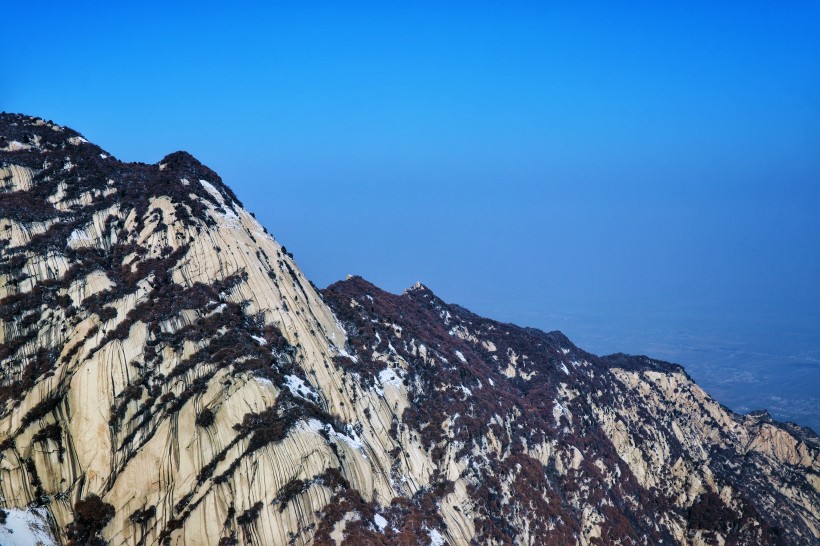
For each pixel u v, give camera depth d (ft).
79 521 197.47
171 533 200.85
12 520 189.88
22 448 199.62
